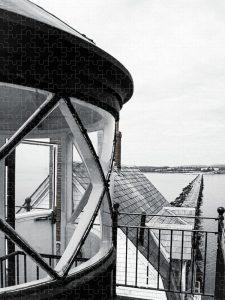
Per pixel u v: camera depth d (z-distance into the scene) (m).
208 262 28.91
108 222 2.86
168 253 10.86
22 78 1.82
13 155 4.14
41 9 3.02
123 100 3.01
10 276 4.18
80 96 2.14
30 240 4.68
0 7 1.69
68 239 4.56
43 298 1.93
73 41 1.94
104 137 2.77
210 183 124.44
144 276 8.56
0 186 4.05
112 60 2.27
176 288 10.49
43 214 4.88
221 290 3.54
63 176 4.55
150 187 21.86
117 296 4.05
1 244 4.25
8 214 4.11
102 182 2.46
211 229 40.12
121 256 8.86
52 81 1.94
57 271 2.10
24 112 4.14
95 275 2.38
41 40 1.85
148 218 14.05
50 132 4.30
